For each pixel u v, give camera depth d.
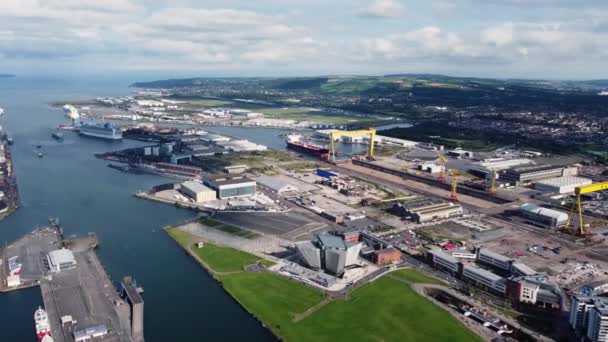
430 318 180.38
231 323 179.25
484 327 175.62
